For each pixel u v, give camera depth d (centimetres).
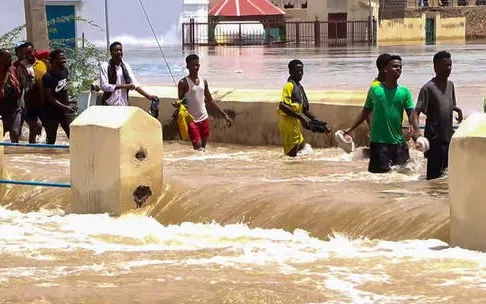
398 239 1102
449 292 919
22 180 1513
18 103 1919
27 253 1134
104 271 1041
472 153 1032
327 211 1167
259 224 1205
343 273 995
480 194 1032
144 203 1346
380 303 895
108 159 1323
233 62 4841
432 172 1393
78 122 1349
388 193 1238
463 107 2330
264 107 1988
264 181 1384
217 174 1521
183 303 917
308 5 7900
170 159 1786
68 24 5772
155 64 4550
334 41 7688
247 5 7481
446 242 1073
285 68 4259
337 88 3014
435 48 6269
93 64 2527
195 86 1878
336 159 1720
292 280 976
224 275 1005
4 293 958
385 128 1462
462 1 8719
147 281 994
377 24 7744
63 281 1002
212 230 1215
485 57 4903
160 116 2136
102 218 1313
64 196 1425
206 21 6944
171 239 1191
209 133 2047
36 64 1931
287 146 1780
